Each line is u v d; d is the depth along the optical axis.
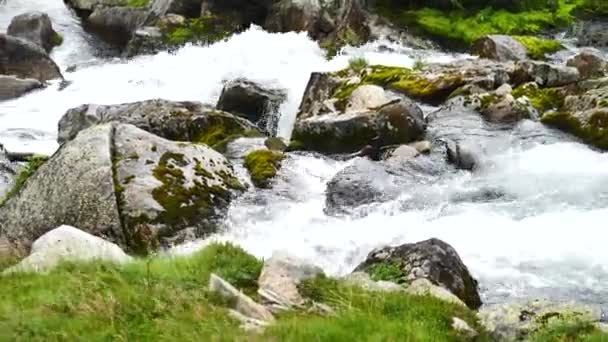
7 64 26.98
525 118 17.64
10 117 23.39
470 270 12.00
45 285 9.78
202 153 15.19
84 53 32.66
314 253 13.06
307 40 27.03
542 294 11.20
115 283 9.80
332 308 9.59
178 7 32.38
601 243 12.44
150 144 14.77
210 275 9.91
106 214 13.44
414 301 9.72
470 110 18.16
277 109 21.19
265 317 9.23
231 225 13.98
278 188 15.27
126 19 34.28
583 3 29.52
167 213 13.65
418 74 20.38
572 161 15.54
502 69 20.30
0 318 8.55
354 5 27.42
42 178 14.27
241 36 27.64
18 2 39.16
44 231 13.65
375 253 11.64
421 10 27.73
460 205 14.28
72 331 8.24
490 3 28.14
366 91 18.42
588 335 8.59
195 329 8.42
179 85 25.23
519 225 13.30
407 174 15.62
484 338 9.01
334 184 15.11
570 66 21.22
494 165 15.61
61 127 20.77
